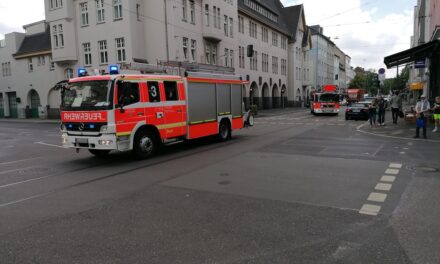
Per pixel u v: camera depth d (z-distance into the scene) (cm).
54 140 1816
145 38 3161
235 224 516
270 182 759
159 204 622
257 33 4909
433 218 525
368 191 676
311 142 1405
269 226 506
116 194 696
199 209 589
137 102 1074
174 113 1227
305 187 714
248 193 678
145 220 542
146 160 1084
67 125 1069
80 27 3381
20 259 420
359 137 1548
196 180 795
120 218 554
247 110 1873
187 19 3212
